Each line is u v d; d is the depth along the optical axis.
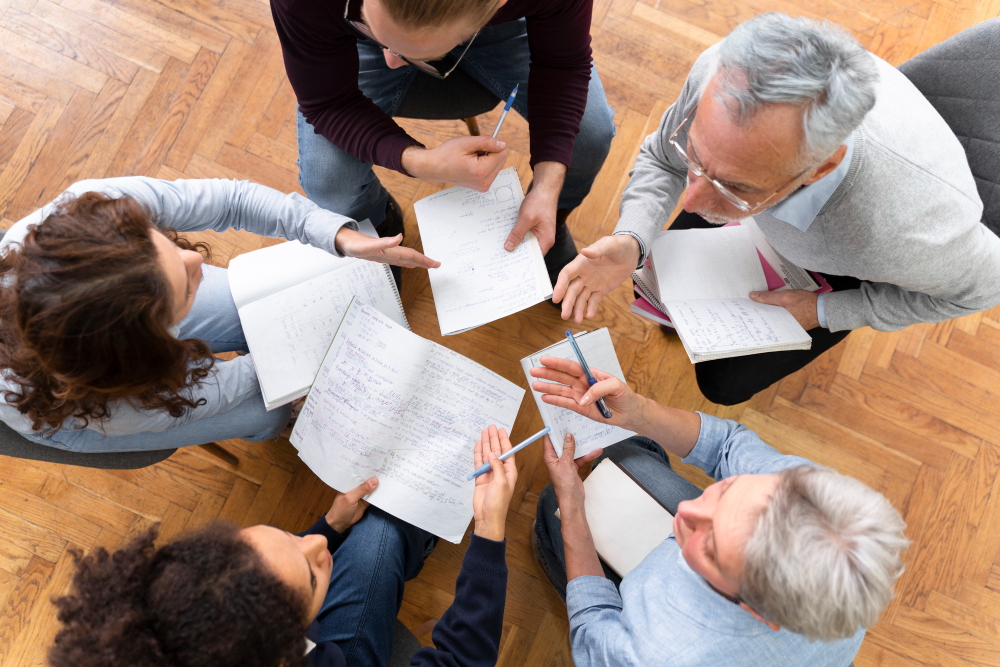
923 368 1.72
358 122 1.21
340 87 1.19
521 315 1.73
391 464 1.29
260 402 1.33
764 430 1.70
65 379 0.85
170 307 0.89
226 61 1.77
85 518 1.58
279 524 1.61
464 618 1.13
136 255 0.82
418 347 1.24
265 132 1.76
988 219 1.10
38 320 0.78
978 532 1.66
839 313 1.22
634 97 1.82
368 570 1.24
